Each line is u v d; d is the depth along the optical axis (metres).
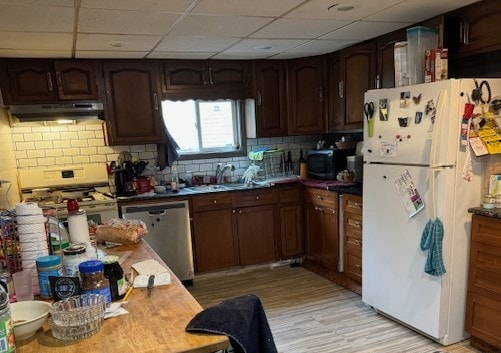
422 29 2.47
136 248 1.86
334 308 2.99
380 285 2.73
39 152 3.54
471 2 2.34
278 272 3.88
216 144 4.25
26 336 1.03
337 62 3.70
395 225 2.54
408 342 2.44
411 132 2.36
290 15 2.43
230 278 3.76
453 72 2.76
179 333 1.03
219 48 3.28
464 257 2.31
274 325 2.76
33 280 1.35
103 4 2.02
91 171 3.64
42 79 3.26
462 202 2.24
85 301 1.14
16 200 3.26
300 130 4.05
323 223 3.65
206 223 3.66
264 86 3.96
